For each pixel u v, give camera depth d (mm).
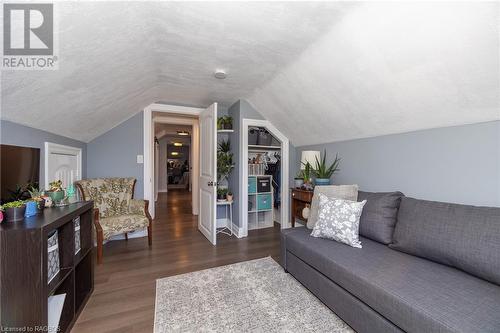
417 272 1415
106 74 1819
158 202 6434
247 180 3521
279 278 2141
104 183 2961
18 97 1393
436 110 1792
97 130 2928
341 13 1501
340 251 1754
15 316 1149
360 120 2404
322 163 3070
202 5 1403
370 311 1333
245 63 2230
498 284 1251
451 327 965
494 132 1598
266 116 3551
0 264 1133
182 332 1451
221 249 2889
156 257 2619
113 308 1696
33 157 1791
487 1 1091
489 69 1344
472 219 1416
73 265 1557
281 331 1464
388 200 1979
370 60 1734
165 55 2053
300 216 3213
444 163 1893
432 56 1460
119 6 1229
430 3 1228
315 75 2213
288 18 1551
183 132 7766
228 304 1737
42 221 1281
